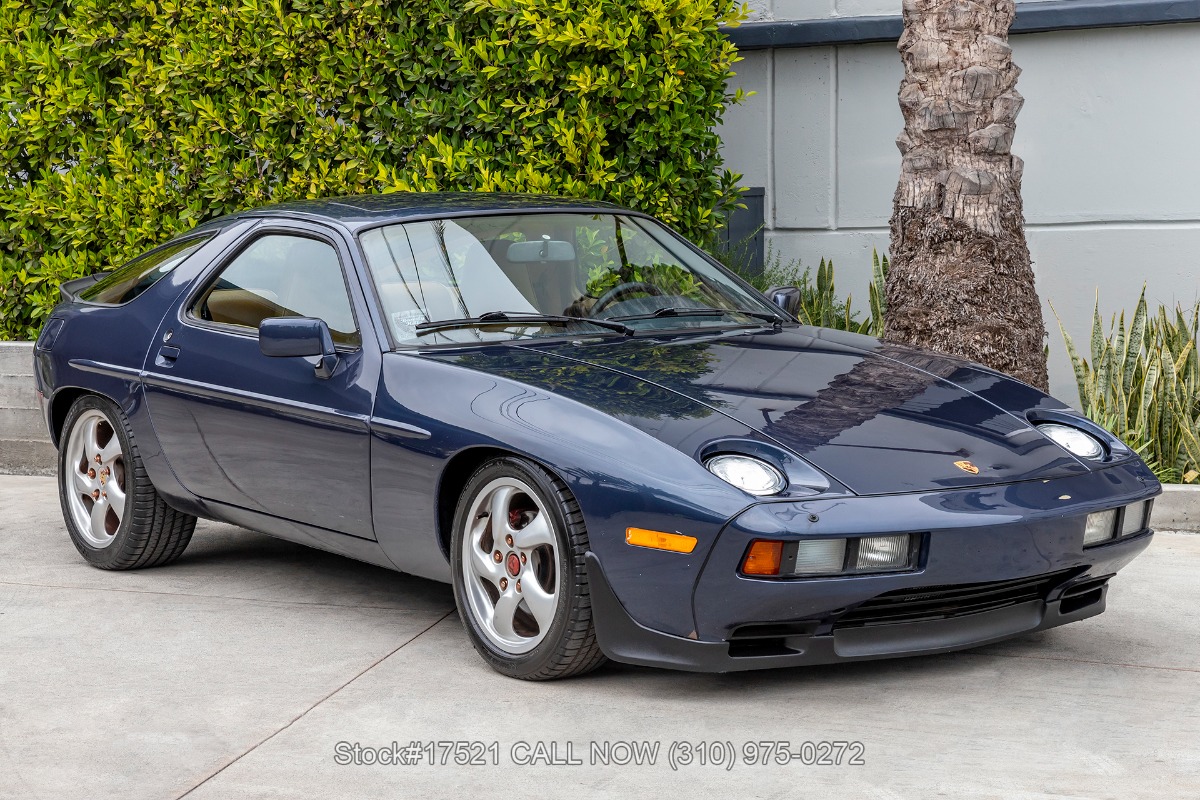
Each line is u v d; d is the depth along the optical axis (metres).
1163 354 6.52
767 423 3.79
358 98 7.31
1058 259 8.27
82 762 3.45
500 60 6.94
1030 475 3.79
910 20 6.21
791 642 3.62
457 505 4.12
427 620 4.70
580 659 3.86
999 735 3.54
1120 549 3.94
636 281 4.84
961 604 3.79
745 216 8.76
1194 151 7.93
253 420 4.69
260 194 7.52
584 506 3.69
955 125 6.09
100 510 5.50
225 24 7.41
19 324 8.19
